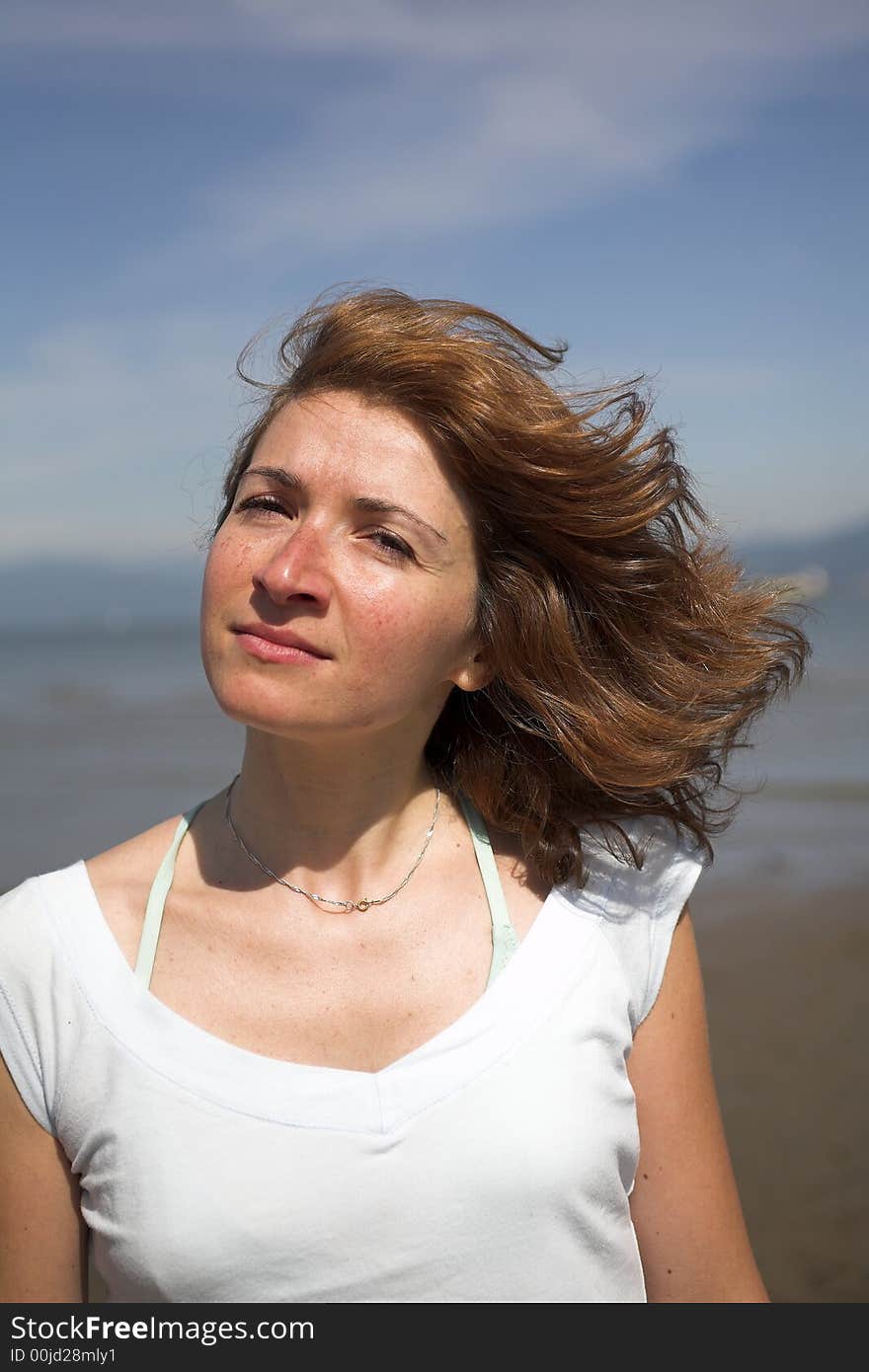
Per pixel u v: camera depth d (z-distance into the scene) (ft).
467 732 6.68
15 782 35.55
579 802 6.79
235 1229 5.05
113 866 5.88
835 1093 14.48
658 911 6.39
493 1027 5.59
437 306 6.14
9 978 5.40
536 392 6.09
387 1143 5.22
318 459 5.58
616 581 6.55
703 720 6.89
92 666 101.65
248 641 5.45
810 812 29.50
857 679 61.82
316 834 5.89
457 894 6.12
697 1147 6.19
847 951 19.47
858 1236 11.55
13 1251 5.32
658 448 6.46
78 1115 5.25
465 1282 5.24
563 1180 5.39
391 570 5.62
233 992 5.57
